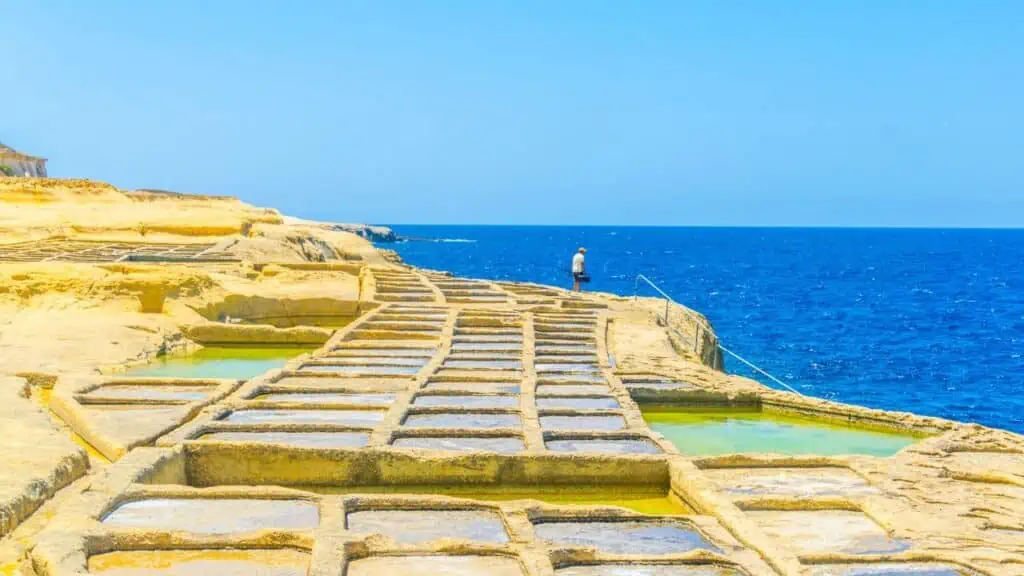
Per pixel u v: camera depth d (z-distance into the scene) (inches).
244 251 943.7
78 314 543.8
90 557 205.3
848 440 382.9
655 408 426.6
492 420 345.1
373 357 471.8
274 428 319.6
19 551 207.3
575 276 940.0
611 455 295.9
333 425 322.0
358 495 246.8
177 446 290.2
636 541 227.9
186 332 546.0
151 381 386.0
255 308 623.2
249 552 211.8
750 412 430.3
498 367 452.8
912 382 981.2
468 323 594.2
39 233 1090.1
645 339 560.1
